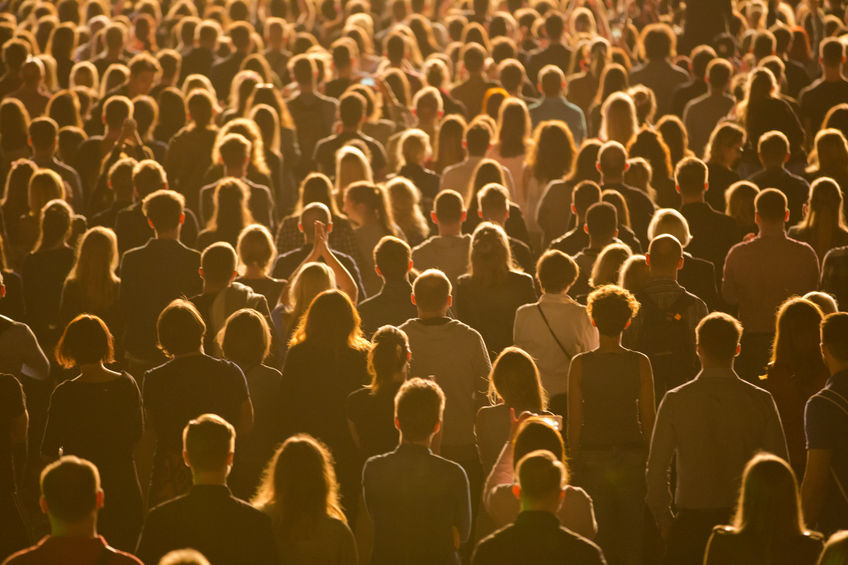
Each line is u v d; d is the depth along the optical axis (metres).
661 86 43.44
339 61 41.16
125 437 19.34
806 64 47.88
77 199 32.59
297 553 15.63
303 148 38.47
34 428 25.00
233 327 20.25
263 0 58.31
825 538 17.38
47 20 49.50
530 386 18.58
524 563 14.31
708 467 18.20
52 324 25.91
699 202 26.91
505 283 23.08
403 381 19.39
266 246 23.69
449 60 47.88
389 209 27.00
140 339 24.20
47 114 36.81
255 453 20.12
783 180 29.48
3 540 19.20
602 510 19.44
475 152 32.12
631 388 19.36
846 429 17.17
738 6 58.53
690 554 18.22
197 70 46.34
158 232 24.34
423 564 16.44
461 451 20.84
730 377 18.38
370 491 16.59
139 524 19.45
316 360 19.80
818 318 19.41
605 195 26.42
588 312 19.66
